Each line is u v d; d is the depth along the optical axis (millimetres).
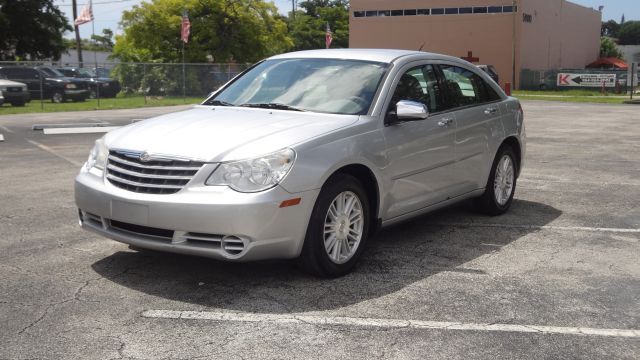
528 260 5402
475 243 5906
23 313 4121
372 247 5730
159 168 4406
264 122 4902
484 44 51719
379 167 5070
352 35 57125
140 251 5469
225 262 5164
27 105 26719
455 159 6039
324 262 4695
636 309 4340
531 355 3631
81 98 29203
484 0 51312
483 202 6852
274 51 43188
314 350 3645
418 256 5469
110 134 5066
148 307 4246
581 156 11930
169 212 4277
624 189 8633
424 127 5602
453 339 3818
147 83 30969
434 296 4516
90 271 4945
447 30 53094
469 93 6523
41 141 13352
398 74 5578
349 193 4852
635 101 33688
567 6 61094
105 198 4562
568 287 4750
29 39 47031
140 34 39406
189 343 3713
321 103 5348
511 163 7141
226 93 5957
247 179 4273
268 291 4555
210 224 4215
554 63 58812
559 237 6152
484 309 4293
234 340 3760
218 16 40031
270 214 4270
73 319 4031
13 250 5480
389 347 3695
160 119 5227
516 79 50656
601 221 6820
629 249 5773
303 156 4473
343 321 4055
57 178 8945
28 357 3514
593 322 4109
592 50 70625
